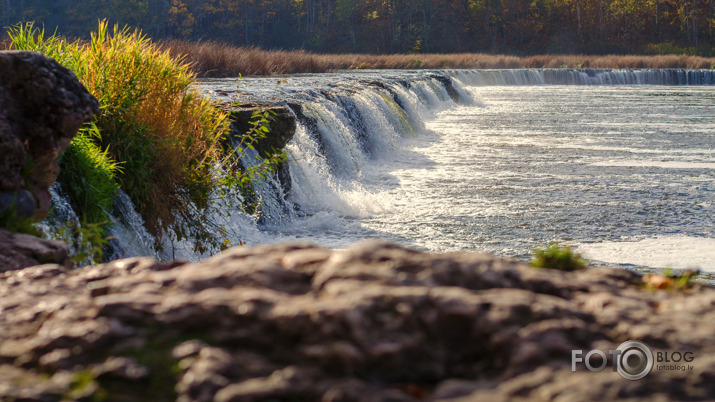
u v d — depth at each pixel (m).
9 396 2.27
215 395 2.17
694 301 2.68
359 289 2.45
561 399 2.06
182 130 9.10
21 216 5.17
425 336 2.32
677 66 65.94
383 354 2.25
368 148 19.25
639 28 99.19
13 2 111.31
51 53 8.45
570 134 23.05
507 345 2.29
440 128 25.48
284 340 2.35
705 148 19.73
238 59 32.97
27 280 3.17
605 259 9.38
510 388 2.15
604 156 18.28
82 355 2.43
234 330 2.40
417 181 15.18
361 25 106.69
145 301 2.56
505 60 65.25
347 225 11.55
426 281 2.54
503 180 15.13
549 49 100.88
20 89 5.28
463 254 2.82
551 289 2.71
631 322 2.41
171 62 9.52
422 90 32.44
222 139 10.84
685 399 2.04
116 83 8.39
